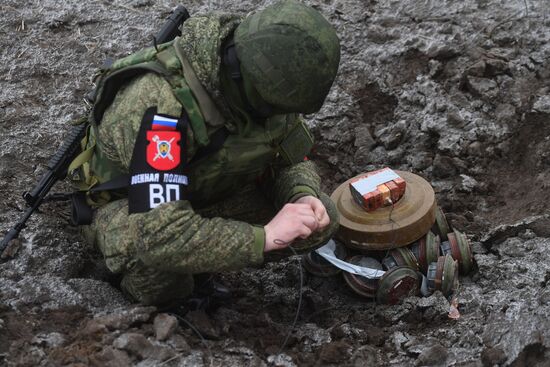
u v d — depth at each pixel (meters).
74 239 3.09
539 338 2.60
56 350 2.45
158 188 2.34
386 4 4.30
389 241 2.89
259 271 3.18
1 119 3.62
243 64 2.33
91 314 2.67
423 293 2.91
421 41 4.03
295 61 2.30
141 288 2.64
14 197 3.23
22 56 4.02
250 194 2.88
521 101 3.74
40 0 4.39
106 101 2.52
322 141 3.72
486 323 2.72
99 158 2.66
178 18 3.22
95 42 4.14
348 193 3.05
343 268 2.95
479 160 3.59
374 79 3.94
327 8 4.30
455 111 3.71
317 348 2.69
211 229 2.38
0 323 2.52
